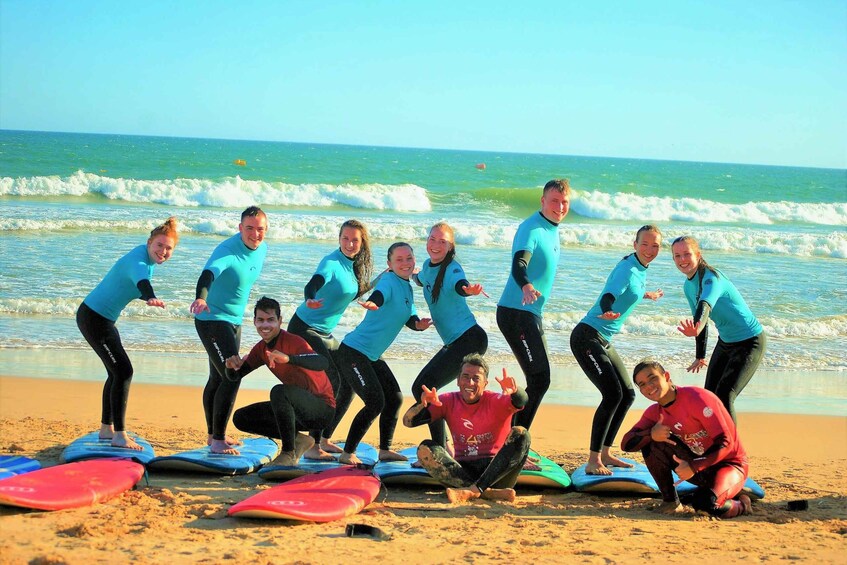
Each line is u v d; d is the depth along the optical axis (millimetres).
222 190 31047
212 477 6426
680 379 11125
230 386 6684
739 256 24438
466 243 23844
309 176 51469
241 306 6891
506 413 6035
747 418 9359
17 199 29000
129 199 30297
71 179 30391
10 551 4328
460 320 6648
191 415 8680
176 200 30609
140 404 9023
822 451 8055
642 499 6176
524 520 5387
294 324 7156
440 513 5547
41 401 8891
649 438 5738
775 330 14859
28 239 19844
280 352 6344
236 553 4406
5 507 5156
